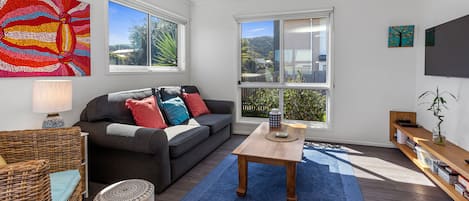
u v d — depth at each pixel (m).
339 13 3.72
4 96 2.01
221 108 4.07
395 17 3.48
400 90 3.54
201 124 3.23
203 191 2.32
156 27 3.86
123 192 1.52
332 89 3.83
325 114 4.04
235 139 4.07
